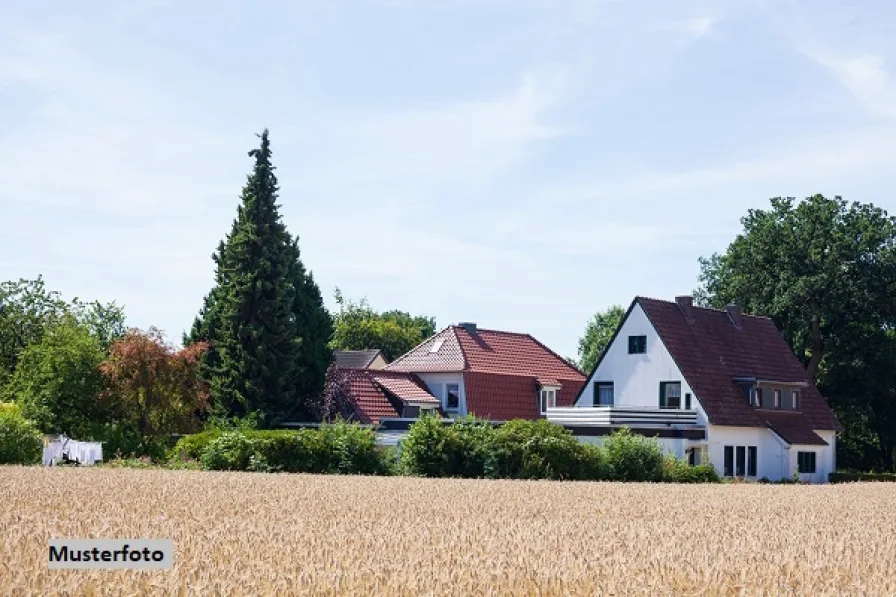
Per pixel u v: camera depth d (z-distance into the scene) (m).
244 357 53.09
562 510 22.86
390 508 21.69
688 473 44.34
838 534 18.19
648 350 57.31
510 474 40.62
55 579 10.03
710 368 57.50
